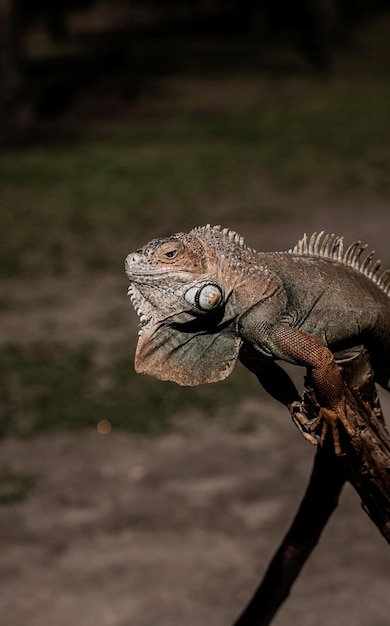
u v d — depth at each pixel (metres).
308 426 3.13
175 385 10.44
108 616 6.88
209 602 6.96
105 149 22.42
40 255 15.03
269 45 39.31
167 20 52.91
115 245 15.41
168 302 3.14
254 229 16.05
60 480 8.66
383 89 28.66
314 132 23.36
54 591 7.19
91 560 7.54
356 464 3.18
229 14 49.59
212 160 20.88
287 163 20.50
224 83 31.11
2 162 21.73
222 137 23.25
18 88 26.31
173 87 30.50
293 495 8.26
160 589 7.15
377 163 20.08
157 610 6.90
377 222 16.09
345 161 20.41
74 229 16.38
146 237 15.80
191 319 3.14
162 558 7.53
